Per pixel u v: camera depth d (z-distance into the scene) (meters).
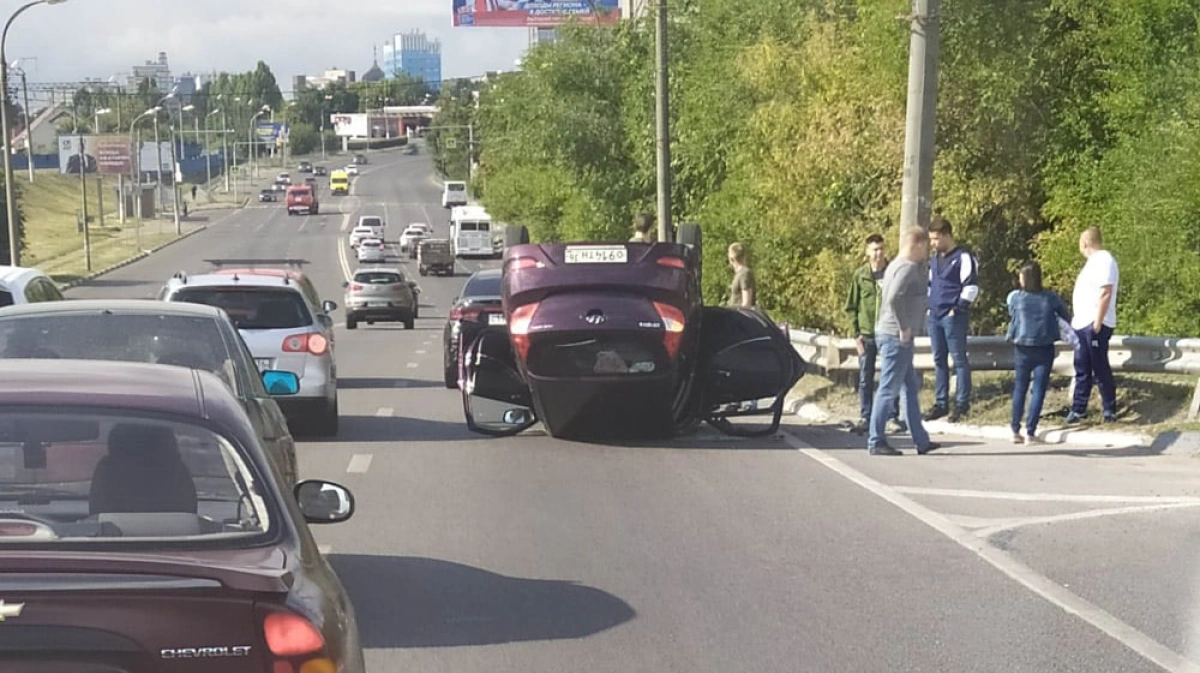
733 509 11.28
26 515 4.33
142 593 3.84
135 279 73.19
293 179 190.00
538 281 14.56
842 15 28.91
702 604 8.37
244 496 4.49
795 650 7.44
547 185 60.94
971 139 23.34
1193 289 19.89
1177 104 20.61
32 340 9.36
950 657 7.30
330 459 14.11
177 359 9.27
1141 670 7.08
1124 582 8.80
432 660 7.24
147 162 144.38
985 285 24.31
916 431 14.01
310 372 15.65
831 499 11.66
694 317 14.85
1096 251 14.85
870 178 24.84
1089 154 22.89
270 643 3.95
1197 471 12.72
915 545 9.91
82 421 4.54
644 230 19.98
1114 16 22.22
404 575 9.10
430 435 16.08
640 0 60.41
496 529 10.55
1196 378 15.98
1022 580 8.88
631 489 12.23
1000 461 13.50
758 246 28.23
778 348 15.48
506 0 87.62
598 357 14.52
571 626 7.90
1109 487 11.96
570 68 47.69
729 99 33.25
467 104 173.88
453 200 146.00
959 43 22.70
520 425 15.70
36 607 3.77
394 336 41.59
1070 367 15.95
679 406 15.25
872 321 15.88
